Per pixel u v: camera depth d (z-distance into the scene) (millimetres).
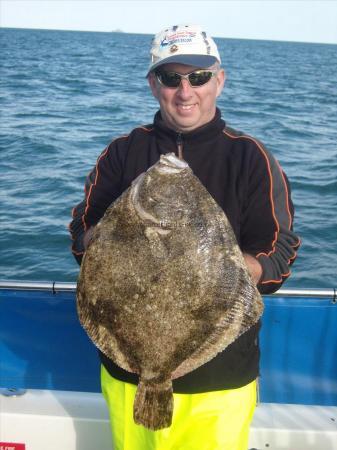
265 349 3146
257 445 2953
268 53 96688
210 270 2104
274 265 2324
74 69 40844
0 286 3191
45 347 3260
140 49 85875
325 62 76812
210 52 2445
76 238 2570
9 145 14227
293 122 20156
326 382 3146
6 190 10594
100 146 14578
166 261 2109
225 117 20734
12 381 3287
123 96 25922
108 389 2506
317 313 3094
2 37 115750
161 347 2145
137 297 2133
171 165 2158
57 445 3031
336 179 11688
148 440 2461
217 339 2135
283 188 2449
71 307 3209
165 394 2164
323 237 8602
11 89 27141
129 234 2141
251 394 2463
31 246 8320
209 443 2398
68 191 10594
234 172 2434
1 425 3031
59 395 3207
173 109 2480
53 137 15391
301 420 3006
